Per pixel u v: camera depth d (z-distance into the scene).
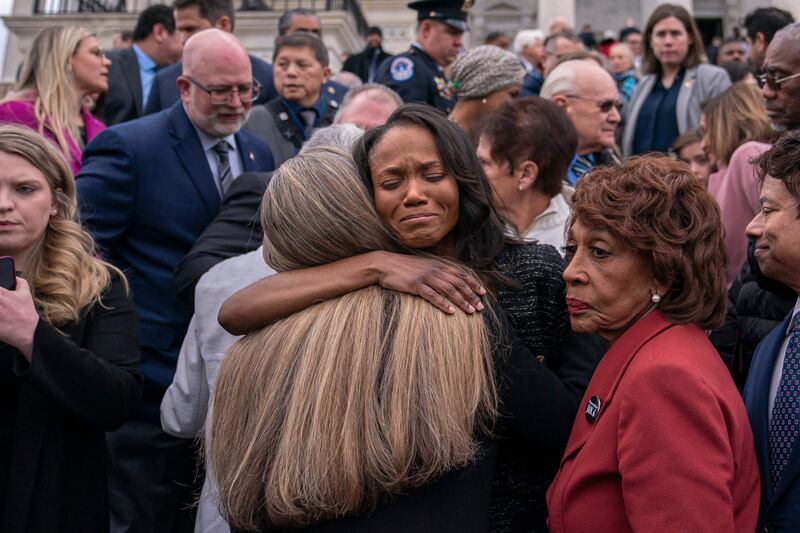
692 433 1.69
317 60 5.26
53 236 2.69
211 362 2.68
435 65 5.84
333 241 1.91
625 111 6.55
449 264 1.89
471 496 1.75
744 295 2.76
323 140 2.72
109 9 14.29
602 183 1.93
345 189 1.92
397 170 1.89
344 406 1.71
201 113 3.86
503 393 1.85
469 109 4.23
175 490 3.57
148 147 3.81
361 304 1.80
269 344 1.83
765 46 5.24
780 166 1.96
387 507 1.71
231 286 2.71
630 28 11.50
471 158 1.95
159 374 3.68
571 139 3.04
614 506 1.78
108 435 3.62
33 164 2.61
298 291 1.87
